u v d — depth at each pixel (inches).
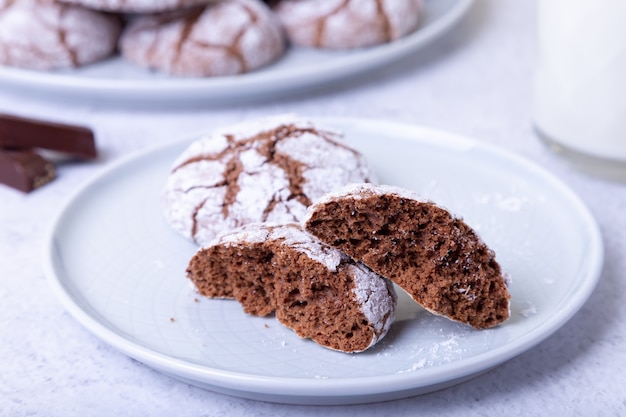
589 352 13.6
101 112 19.5
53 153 18.3
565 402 13.0
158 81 18.8
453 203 15.8
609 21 15.6
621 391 13.1
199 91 18.7
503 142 18.1
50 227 15.1
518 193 15.8
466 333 13.4
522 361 13.5
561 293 13.9
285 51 20.6
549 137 17.2
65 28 19.8
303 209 15.1
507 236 15.0
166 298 14.1
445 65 21.0
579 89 16.3
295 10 20.6
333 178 15.3
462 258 13.1
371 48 20.4
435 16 21.7
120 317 13.8
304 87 19.3
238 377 12.4
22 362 13.7
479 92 19.9
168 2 19.4
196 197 15.3
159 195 16.2
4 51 19.7
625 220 15.9
